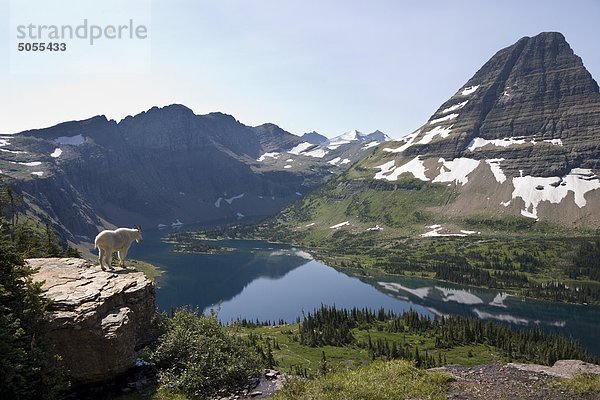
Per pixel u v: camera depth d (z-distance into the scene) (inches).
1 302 799.1
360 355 4576.8
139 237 1205.1
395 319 5895.7
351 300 7406.5
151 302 1072.8
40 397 757.9
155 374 949.8
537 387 856.9
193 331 1029.8
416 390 818.8
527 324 6122.1
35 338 793.6
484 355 4687.5
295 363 4131.4
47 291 932.6
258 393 908.0
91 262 1206.3
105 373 865.5
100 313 898.1
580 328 5949.8
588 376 890.1
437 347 4965.6
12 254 858.1
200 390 911.0
